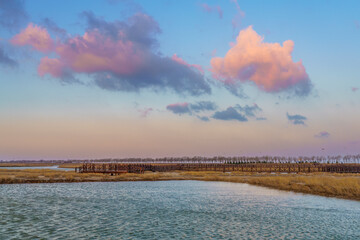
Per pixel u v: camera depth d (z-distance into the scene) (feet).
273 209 95.66
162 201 114.11
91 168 323.16
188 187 175.01
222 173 330.54
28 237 60.64
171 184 196.44
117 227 70.23
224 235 63.87
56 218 79.77
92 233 64.59
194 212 90.43
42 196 124.77
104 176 244.83
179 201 114.42
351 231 67.31
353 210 93.30
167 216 84.07
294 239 61.00
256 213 88.89
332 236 63.21
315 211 91.71
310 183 157.99
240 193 141.49
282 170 402.11
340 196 123.95
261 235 63.98
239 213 88.94
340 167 388.98
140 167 344.28
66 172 291.17
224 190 155.22
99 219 79.10
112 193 140.46
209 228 69.97
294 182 175.52
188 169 442.09
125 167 343.46
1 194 130.11
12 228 67.97
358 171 377.30
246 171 403.13
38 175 232.94
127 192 145.48
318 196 125.59
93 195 131.13
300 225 73.31
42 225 71.36
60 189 154.71
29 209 93.20
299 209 95.45
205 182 213.87
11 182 184.75
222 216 84.28
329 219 80.23
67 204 104.37
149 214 86.84
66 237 61.11
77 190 151.33
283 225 73.26
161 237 61.98
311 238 61.62
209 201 114.21
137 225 72.54
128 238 61.00
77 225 71.82
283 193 139.44
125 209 95.20
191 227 70.95
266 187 170.81
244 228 70.13
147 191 150.30
